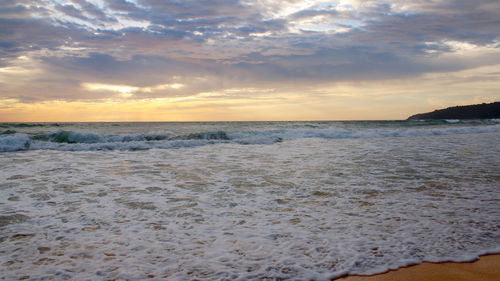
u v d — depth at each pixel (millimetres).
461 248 3018
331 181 5855
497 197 4781
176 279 2369
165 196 4730
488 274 2586
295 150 10898
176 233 3285
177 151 10586
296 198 4684
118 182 5660
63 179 5844
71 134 13594
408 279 2480
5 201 4352
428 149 11156
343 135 17484
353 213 3998
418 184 5621
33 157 8820
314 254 2834
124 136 14273
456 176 6320
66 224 3504
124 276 2398
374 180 5945
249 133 16734
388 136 18078
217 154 9812
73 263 2602
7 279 2314
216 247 2949
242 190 5148
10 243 2979
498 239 3232
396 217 3848
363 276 2498
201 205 4289
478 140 14984
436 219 3789
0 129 21500
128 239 3113
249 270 2529
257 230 3391
